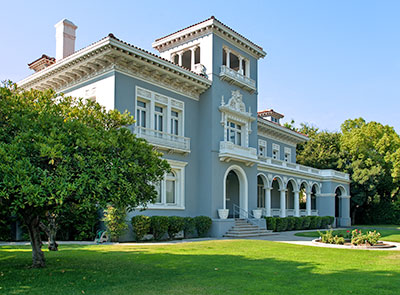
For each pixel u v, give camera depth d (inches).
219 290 350.9
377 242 751.7
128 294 334.3
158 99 904.9
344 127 2144.4
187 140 959.6
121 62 818.8
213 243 733.3
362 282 389.4
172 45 1102.4
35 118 419.2
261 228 1046.4
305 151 2007.9
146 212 846.5
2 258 510.6
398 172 1788.9
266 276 415.5
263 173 1219.9
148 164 448.1
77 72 874.1
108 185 385.1
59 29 981.8
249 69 1150.3
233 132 1085.1
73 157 389.1
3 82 456.8
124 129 459.8
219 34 1037.8
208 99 1005.2
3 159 345.4
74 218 784.9
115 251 591.2
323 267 474.9
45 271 422.6
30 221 439.2
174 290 349.4
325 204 1578.5
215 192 978.7
